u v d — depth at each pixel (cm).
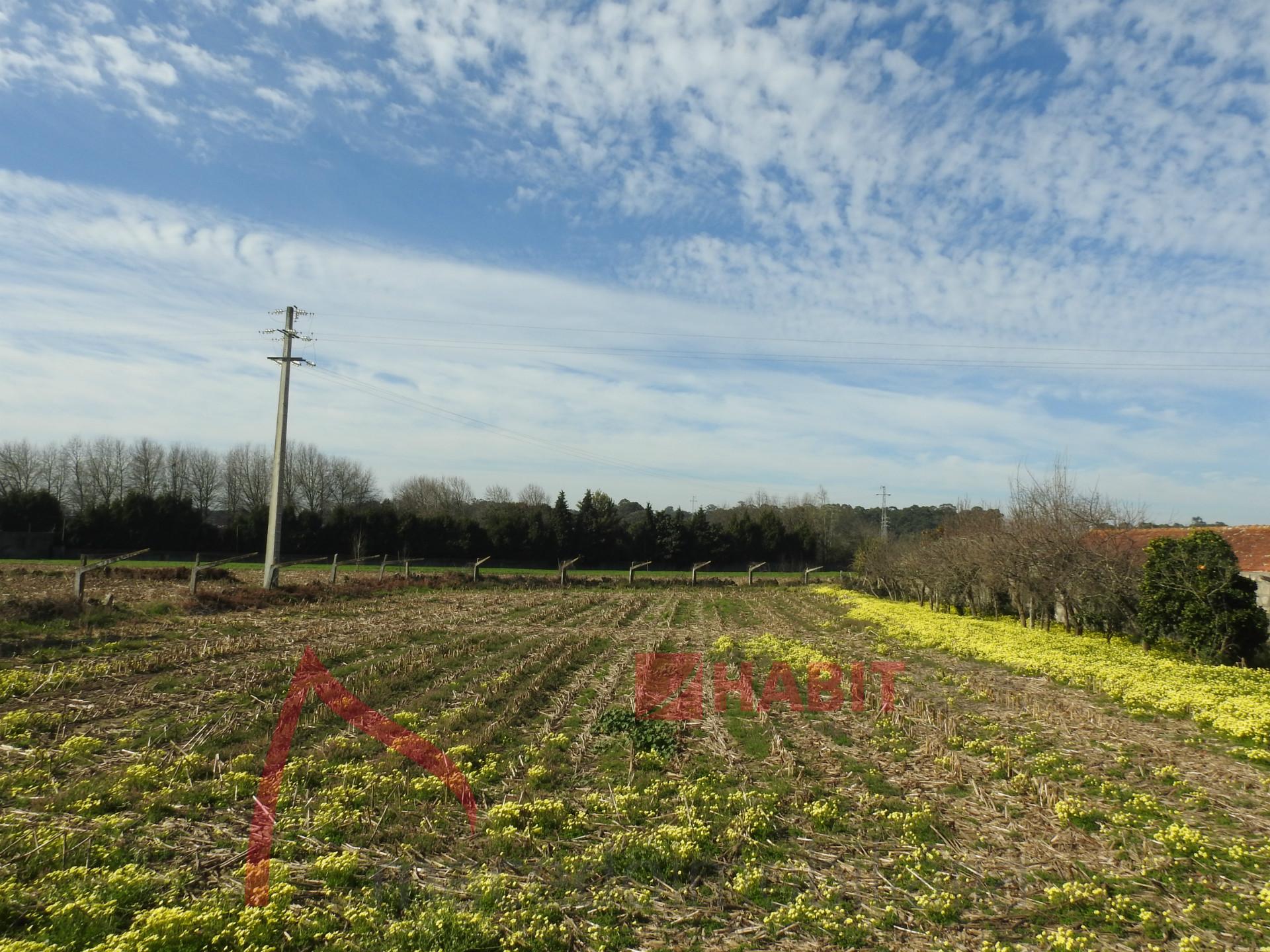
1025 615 3136
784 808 948
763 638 2480
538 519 7125
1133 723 1412
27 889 668
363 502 8581
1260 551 2725
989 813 943
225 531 6212
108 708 1272
